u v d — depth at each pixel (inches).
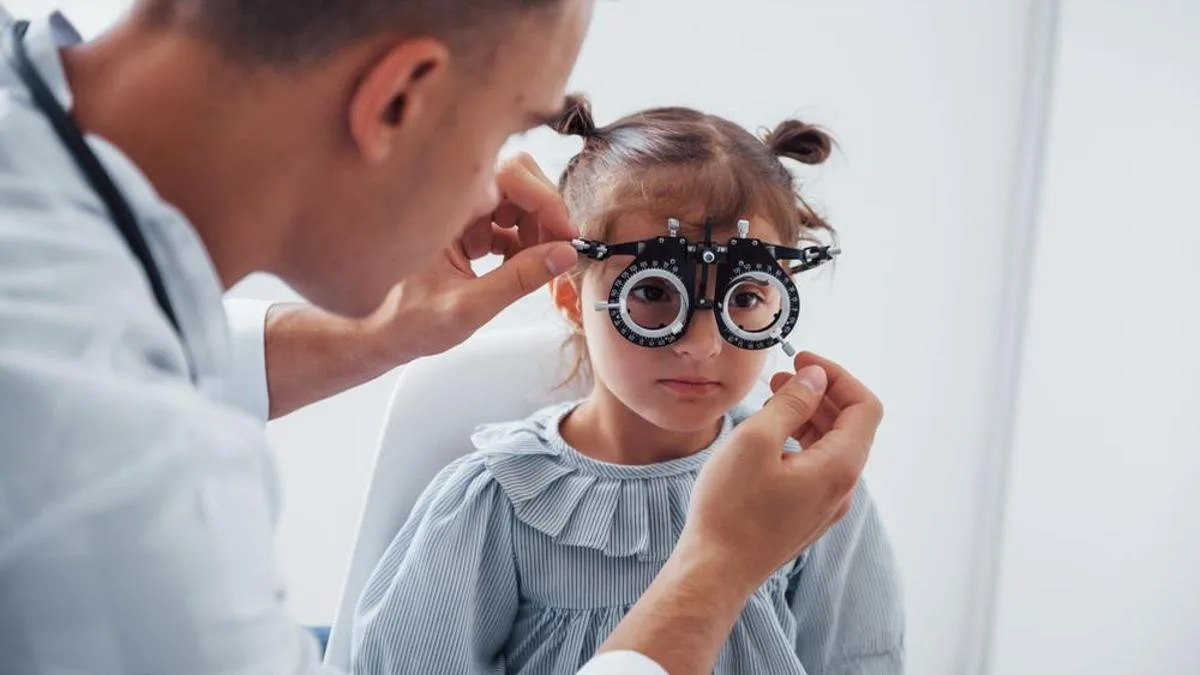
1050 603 61.6
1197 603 61.2
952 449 59.8
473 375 43.8
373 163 22.5
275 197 22.6
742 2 52.2
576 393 44.5
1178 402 59.3
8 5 47.3
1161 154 55.2
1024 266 56.3
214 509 18.9
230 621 18.8
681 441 39.9
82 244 19.3
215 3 20.9
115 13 48.1
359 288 25.1
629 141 38.1
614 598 38.9
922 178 55.4
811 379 31.2
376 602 40.2
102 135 21.5
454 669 38.9
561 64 24.0
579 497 39.4
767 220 36.8
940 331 57.7
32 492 17.5
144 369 19.5
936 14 53.2
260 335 35.3
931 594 62.3
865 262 56.4
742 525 27.1
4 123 20.0
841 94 53.9
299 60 21.0
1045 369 57.8
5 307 18.1
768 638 37.5
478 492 40.1
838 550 40.6
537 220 36.4
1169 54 53.8
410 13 21.0
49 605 17.7
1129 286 57.0
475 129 23.0
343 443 55.7
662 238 34.7
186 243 21.1
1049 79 53.6
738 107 53.5
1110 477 59.6
